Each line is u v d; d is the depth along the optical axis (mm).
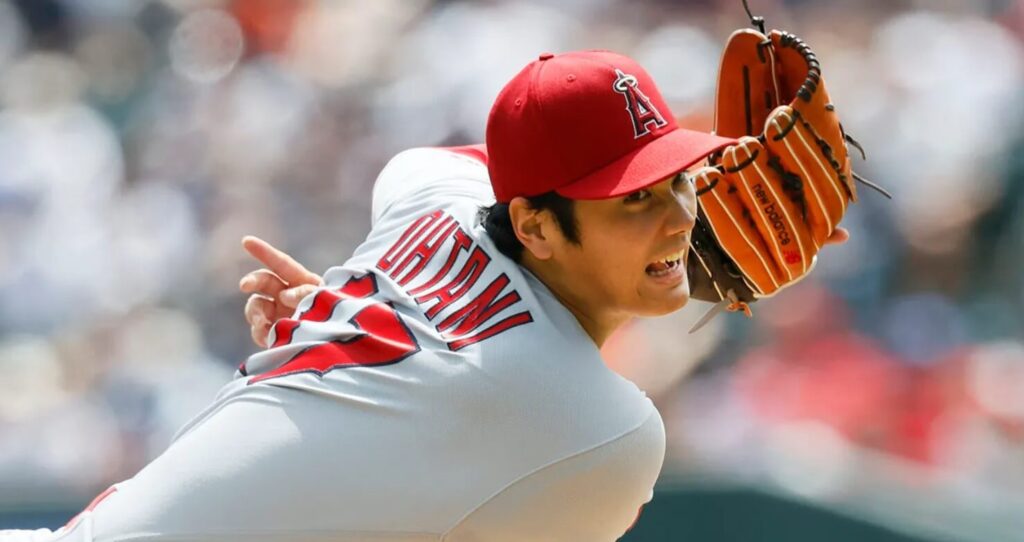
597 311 7727
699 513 17578
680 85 27094
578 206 7344
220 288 25031
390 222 8562
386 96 28062
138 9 33344
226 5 31797
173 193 27172
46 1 33656
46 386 23641
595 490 7418
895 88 28344
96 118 29766
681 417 21594
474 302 7555
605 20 29422
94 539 7348
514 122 7422
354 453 7227
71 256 26203
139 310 24969
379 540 7320
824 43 29734
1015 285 24891
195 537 7199
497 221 7762
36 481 20703
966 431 22594
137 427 22953
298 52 30359
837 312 24125
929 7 30625
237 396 7551
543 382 7227
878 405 22891
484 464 7266
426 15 30141
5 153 27391
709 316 8734
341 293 7930
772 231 8180
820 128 8023
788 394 22578
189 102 29859
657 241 7355
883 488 17344
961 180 26188
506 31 28531
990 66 28750
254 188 26750
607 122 7285
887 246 25734
